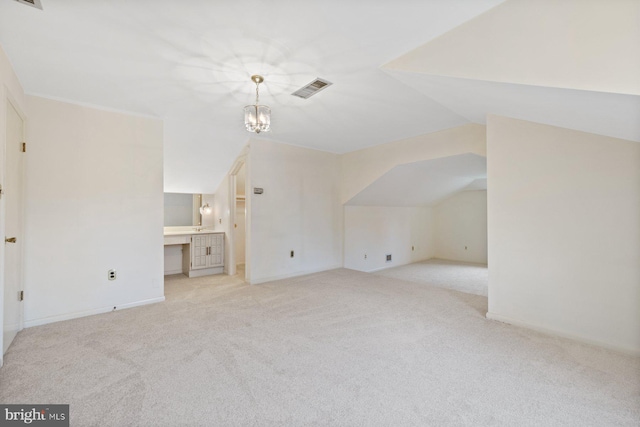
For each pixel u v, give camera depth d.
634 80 1.44
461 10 1.80
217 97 3.00
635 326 2.26
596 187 2.41
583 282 2.48
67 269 3.01
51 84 2.67
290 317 3.09
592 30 1.55
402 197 6.52
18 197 2.63
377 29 1.92
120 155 3.36
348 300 3.69
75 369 2.04
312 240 5.34
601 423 1.54
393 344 2.46
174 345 2.42
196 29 1.88
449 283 5.35
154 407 1.65
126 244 3.39
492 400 1.73
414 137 4.47
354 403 1.70
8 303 2.38
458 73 2.00
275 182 4.80
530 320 2.77
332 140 4.74
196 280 4.78
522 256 2.81
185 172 4.92
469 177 6.07
